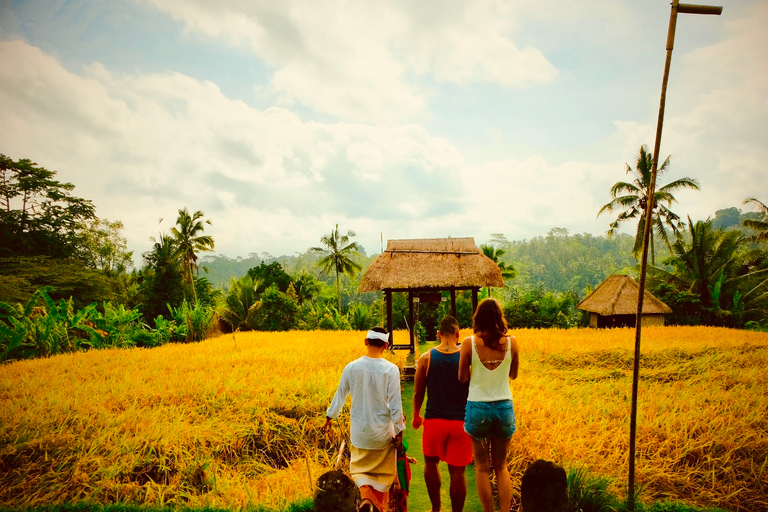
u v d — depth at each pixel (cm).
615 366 1124
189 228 3591
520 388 786
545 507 189
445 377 391
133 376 963
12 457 571
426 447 393
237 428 648
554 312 2977
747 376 885
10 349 1391
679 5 368
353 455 374
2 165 3953
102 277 3634
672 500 443
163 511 437
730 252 2719
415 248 1141
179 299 2602
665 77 375
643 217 3023
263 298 3281
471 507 430
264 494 477
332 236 4706
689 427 586
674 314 2555
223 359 1166
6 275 3125
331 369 994
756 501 448
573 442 531
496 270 1066
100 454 575
